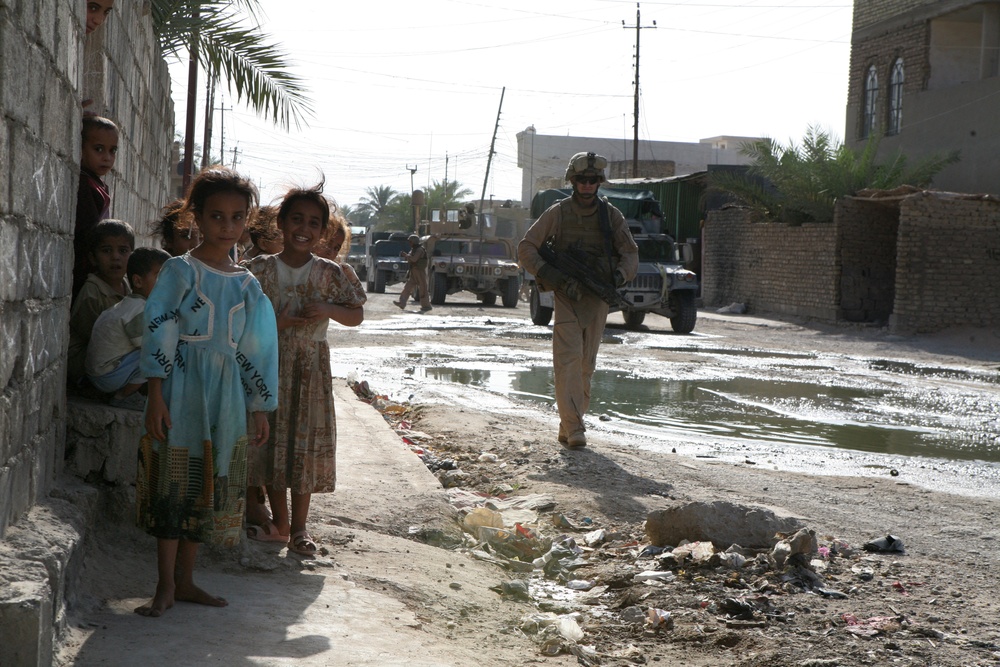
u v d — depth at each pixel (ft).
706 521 16.20
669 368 44.32
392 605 12.08
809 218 87.81
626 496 19.72
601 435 27.30
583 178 23.86
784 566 15.20
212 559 12.46
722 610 13.52
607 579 14.90
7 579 8.04
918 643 12.46
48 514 9.93
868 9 103.45
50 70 9.86
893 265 81.30
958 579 15.29
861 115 104.63
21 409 9.21
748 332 70.90
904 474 23.75
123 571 11.43
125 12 25.08
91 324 13.14
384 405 28.73
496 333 58.23
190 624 10.18
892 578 15.23
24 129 8.80
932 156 82.38
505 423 27.35
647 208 75.72
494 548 16.39
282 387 13.11
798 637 12.55
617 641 12.60
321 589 12.14
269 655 9.62
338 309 13.14
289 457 13.19
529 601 13.89
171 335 10.34
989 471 24.39
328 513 15.56
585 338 24.52
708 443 26.96
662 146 239.71
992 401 37.50
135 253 12.58
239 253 17.30
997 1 87.04
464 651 11.10
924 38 93.86
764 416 32.14
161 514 10.28
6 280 8.36
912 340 67.26
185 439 10.41
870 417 32.76
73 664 8.75
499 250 93.66
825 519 18.67
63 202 10.93
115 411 12.48
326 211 13.32
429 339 52.60
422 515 16.58
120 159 25.22
